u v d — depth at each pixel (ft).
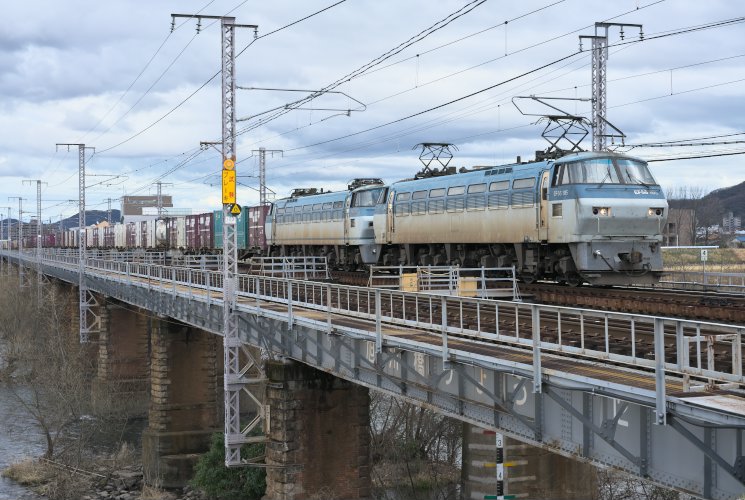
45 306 296.30
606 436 47.06
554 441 52.08
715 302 80.94
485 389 56.08
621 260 97.19
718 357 54.19
